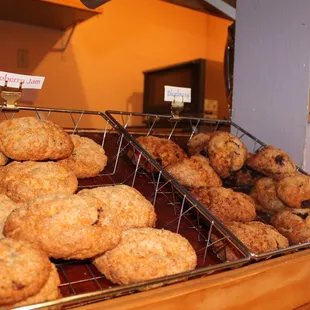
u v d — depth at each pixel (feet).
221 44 12.04
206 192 3.69
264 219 3.97
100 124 10.20
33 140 3.22
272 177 4.18
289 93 5.02
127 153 4.44
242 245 2.66
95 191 2.98
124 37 10.50
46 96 9.30
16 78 3.75
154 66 11.21
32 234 2.26
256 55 5.41
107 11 10.07
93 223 2.37
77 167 3.68
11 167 3.10
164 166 4.14
